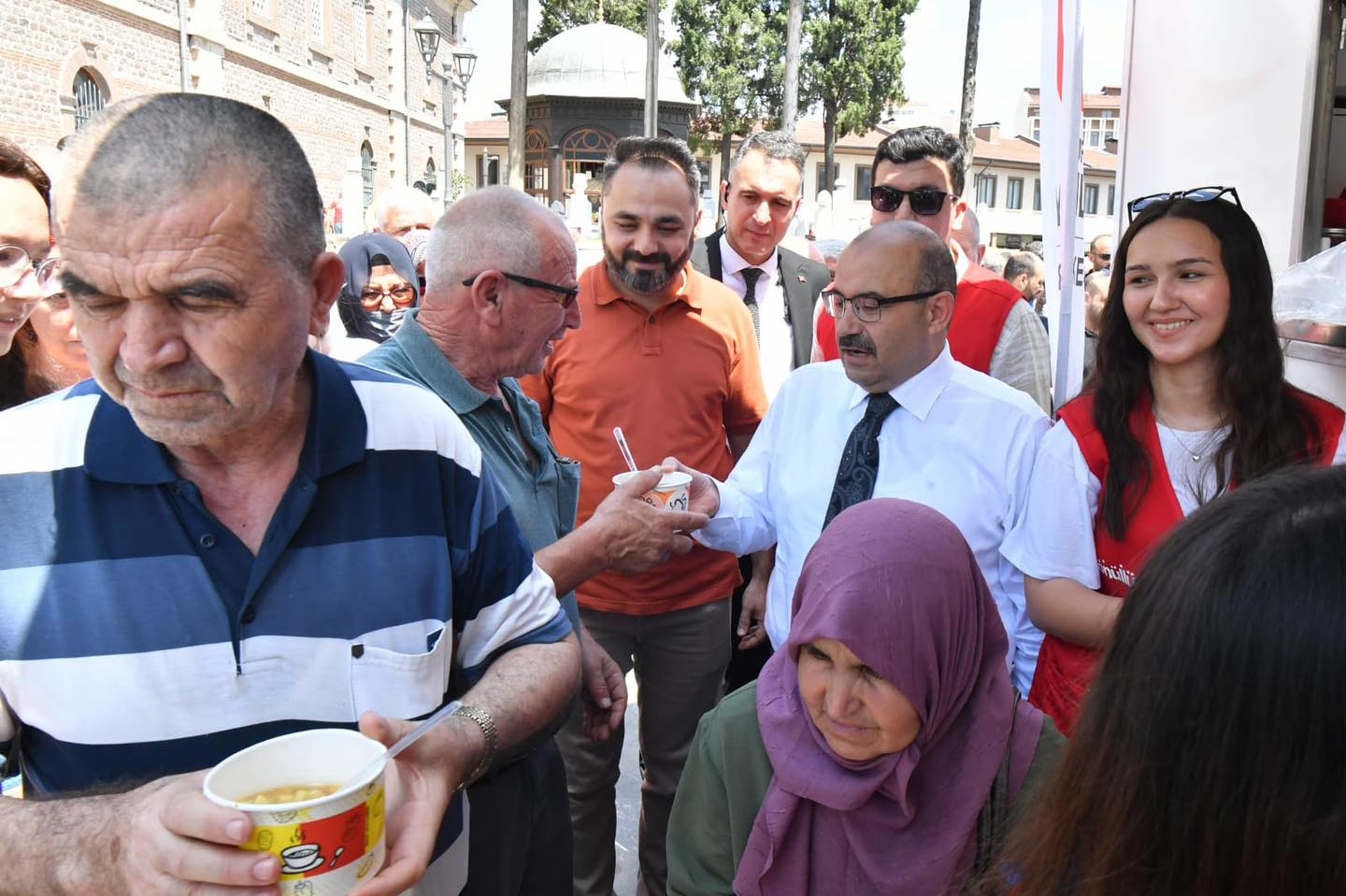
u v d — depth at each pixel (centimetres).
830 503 247
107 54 1830
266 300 112
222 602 124
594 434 299
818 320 356
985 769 140
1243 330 198
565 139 2352
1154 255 199
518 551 157
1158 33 378
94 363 112
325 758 110
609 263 295
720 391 308
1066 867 91
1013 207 5028
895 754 138
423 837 114
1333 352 277
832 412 255
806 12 3759
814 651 142
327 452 129
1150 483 204
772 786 148
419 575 136
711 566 297
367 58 3094
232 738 125
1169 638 81
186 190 105
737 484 273
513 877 183
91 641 119
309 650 128
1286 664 73
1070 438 214
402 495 136
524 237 205
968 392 240
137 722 121
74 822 104
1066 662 213
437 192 3406
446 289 205
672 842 166
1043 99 319
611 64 2383
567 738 279
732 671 336
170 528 122
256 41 2369
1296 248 300
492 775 177
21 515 119
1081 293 328
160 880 97
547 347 220
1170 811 81
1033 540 216
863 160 4772
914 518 145
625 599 290
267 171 111
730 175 386
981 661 146
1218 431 202
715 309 312
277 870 97
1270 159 309
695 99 3856
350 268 419
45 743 122
